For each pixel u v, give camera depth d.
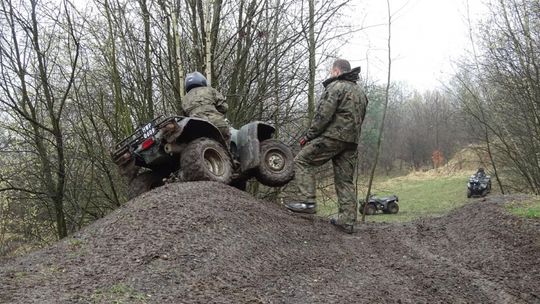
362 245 6.07
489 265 5.00
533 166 16.19
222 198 5.88
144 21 11.85
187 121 6.76
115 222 5.15
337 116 6.72
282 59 12.70
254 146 7.29
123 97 12.50
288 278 4.41
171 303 3.46
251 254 4.77
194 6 11.76
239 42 12.45
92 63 12.54
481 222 6.39
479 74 16.03
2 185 13.96
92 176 12.68
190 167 6.66
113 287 3.64
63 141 12.63
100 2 11.46
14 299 3.36
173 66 12.23
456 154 46.34
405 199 32.38
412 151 55.31
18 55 11.04
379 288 4.39
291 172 7.69
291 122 13.34
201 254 4.45
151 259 4.20
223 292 3.82
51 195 11.90
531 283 4.50
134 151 7.20
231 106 12.59
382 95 17.45
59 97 12.52
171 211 5.23
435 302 4.11
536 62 14.66
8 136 12.96
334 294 4.14
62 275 3.89
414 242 6.16
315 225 6.52
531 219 6.02
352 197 6.82
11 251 15.00
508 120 17.05
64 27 11.24
